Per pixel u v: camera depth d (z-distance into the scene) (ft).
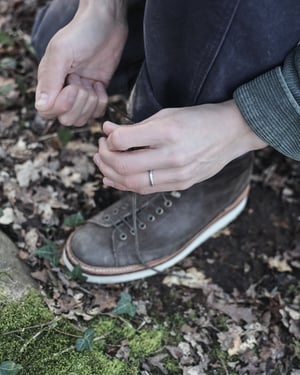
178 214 4.59
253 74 3.62
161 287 4.73
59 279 4.52
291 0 3.28
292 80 3.35
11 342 3.97
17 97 5.91
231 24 3.37
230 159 3.71
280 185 5.63
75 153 5.57
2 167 5.28
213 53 3.53
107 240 4.56
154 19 3.62
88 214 5.14
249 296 4.79
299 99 3.33
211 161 3.57
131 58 4.78
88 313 4.38
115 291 4.62
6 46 6.49
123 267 4.58
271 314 4.66
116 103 5.96
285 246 5.17
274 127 3.45
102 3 4.20
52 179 5.30
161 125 3.35
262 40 3.42
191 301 4.67
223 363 4.32
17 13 6.91
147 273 4.70
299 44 3.50
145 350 4.26
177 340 4.39
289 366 4.36
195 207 4.63
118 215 4.64
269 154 5.88
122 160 3.42
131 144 3.36
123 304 4.40
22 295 4.20
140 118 4.29
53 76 4.05
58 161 5.47
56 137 5.65
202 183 4.57
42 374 3.88
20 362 3.90
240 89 3.52
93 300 4.50
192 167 3.49
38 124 5.70
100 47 4.27
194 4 3.39
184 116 3.43
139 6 4.38
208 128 3.44
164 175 3.48
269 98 3.40
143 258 4.60
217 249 5.07
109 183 3.70
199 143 3.41
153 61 3.89
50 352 4.00
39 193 5.16
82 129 5.78
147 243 4.57
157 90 4.07
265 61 3.53
